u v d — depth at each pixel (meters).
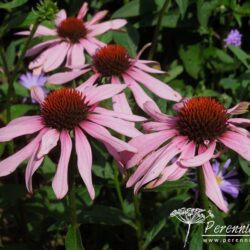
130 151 0.37
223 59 0.69
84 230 0.59
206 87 0.74
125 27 0.62
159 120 0.40
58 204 0.51
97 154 0.51
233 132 0.38
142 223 0.48
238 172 0.57
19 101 0.66
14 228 0.60
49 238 0.53
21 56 0.48
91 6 0.73
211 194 0.35
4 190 0.49
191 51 0.73
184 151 0.36
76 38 0.55
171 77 0.68
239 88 0.58
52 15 0.46
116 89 0.42
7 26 0.51
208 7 0.67
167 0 0.56
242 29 0.75
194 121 0.37
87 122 0.40
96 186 0.53
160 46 0.75
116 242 0.57
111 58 0.48
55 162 0.54
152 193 0.57
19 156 0.38
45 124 0.40
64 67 0.54
